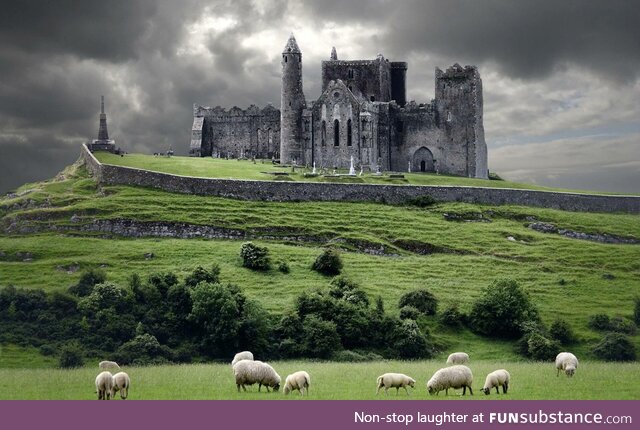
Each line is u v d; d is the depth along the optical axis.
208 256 160.75
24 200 190.50
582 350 130.75
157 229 173.25
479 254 171.75
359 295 138.88
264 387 75.62
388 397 69.25
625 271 166.88
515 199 198.75
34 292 136.88
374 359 119.31
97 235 172.25
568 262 169.25
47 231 174.25
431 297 142.12
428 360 116.44
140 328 126.81
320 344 122.12
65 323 130.12
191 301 131.88
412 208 191.50
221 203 184.00
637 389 73.25
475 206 193.75
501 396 69.88
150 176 192.12
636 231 190.00
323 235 173.38
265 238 172.50
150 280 139.62
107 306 132.12
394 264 164.12
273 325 128.88
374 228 178.38
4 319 130.62
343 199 191.50
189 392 72.19
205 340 124.75
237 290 133.62
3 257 161.25
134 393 71.81
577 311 145.62
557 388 73.69
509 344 132.88
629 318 143.25
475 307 138.12
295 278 152.50
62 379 82.44
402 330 126.62
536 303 149.25
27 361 118.31
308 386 71.75
